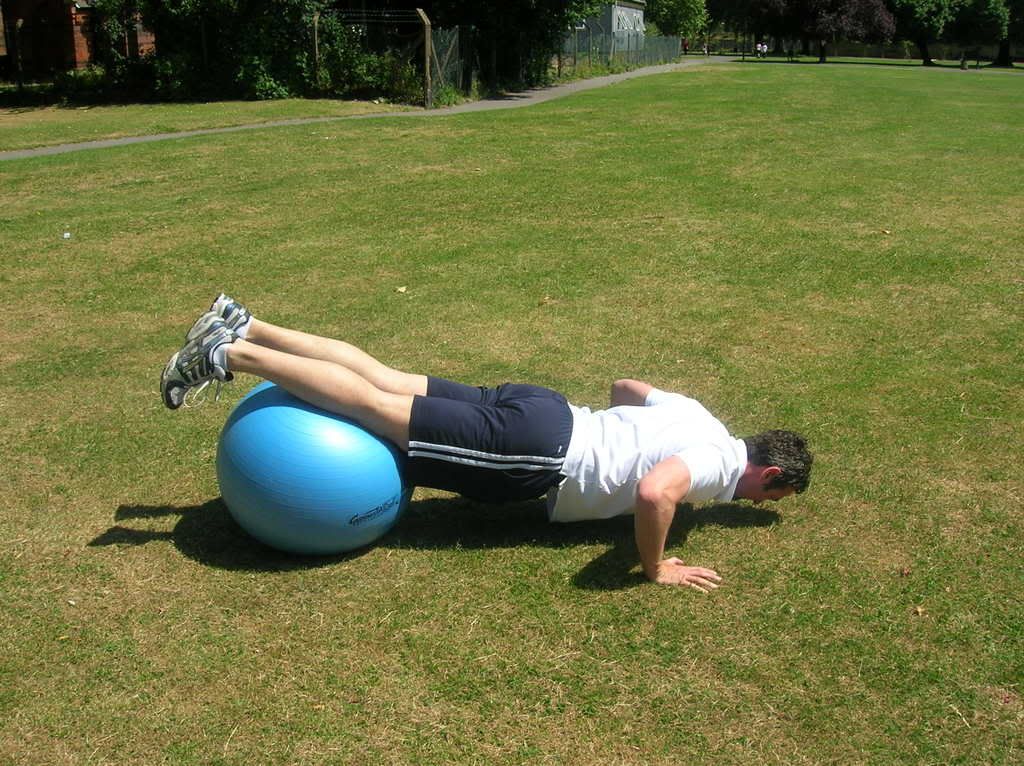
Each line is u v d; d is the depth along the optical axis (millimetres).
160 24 23641
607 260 8508
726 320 6949
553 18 28562
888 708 3152
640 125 18031
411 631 3514
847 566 3943
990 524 4254
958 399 5582
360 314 7090
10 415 5402
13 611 3623
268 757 2936
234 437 3789
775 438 4023
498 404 3959
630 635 3500
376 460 3793
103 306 7367
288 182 12133
